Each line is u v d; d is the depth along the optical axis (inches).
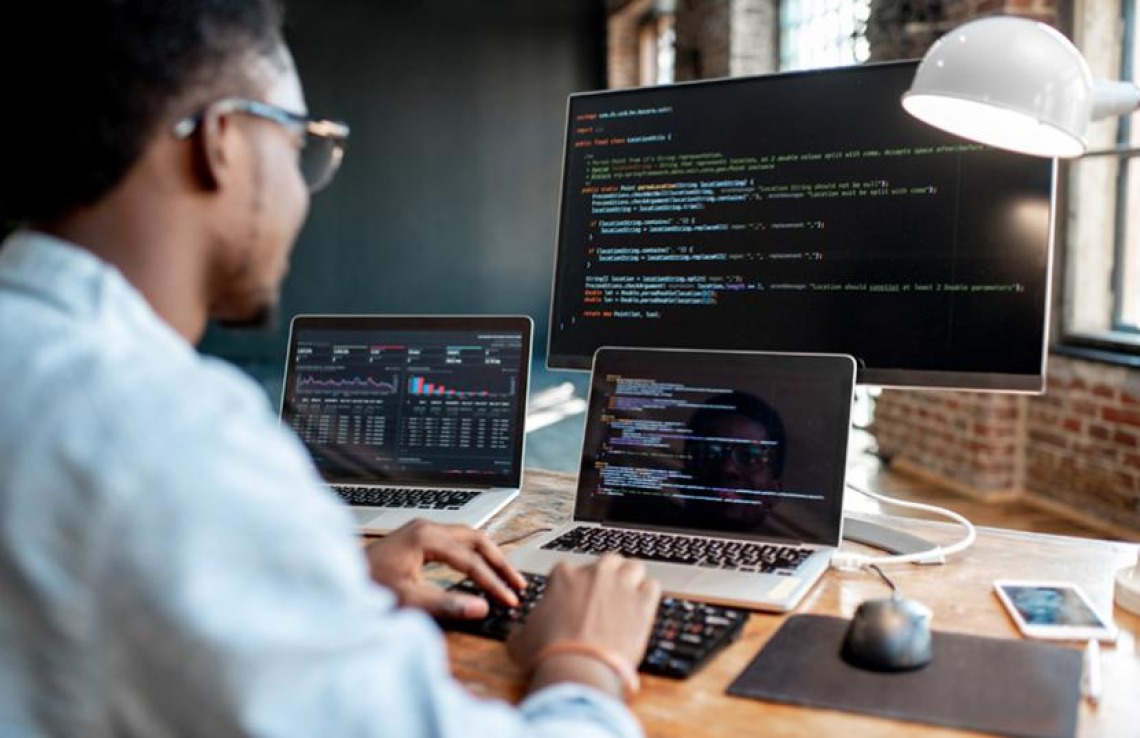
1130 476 142.0
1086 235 157.5
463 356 63.6
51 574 19.2
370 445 64.1
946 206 52.1
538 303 392.5
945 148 52.0
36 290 22.0
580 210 60.7
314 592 20.1
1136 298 156.6
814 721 31.4
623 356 55.4
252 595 19.4
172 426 19.9
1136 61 150.9
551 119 383.2
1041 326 50.2
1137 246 155.4
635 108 59.3
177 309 24.6
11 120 22.3
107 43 22.1
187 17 23.1
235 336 369.1
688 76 301.7
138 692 19.5
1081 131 41.7
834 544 48.1
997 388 51.1
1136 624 39.3
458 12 373.4
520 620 39.4
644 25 364.5
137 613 18.9
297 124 26.2
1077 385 152.9
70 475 19.4
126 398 20.1
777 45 263.7
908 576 45.6
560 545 49.2
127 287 22.7
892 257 53.2
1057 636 37.9
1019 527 149.6
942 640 37.2
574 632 32.0
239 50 24.2
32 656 19.7
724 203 57.1
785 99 55.6
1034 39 41.7
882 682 33.7
